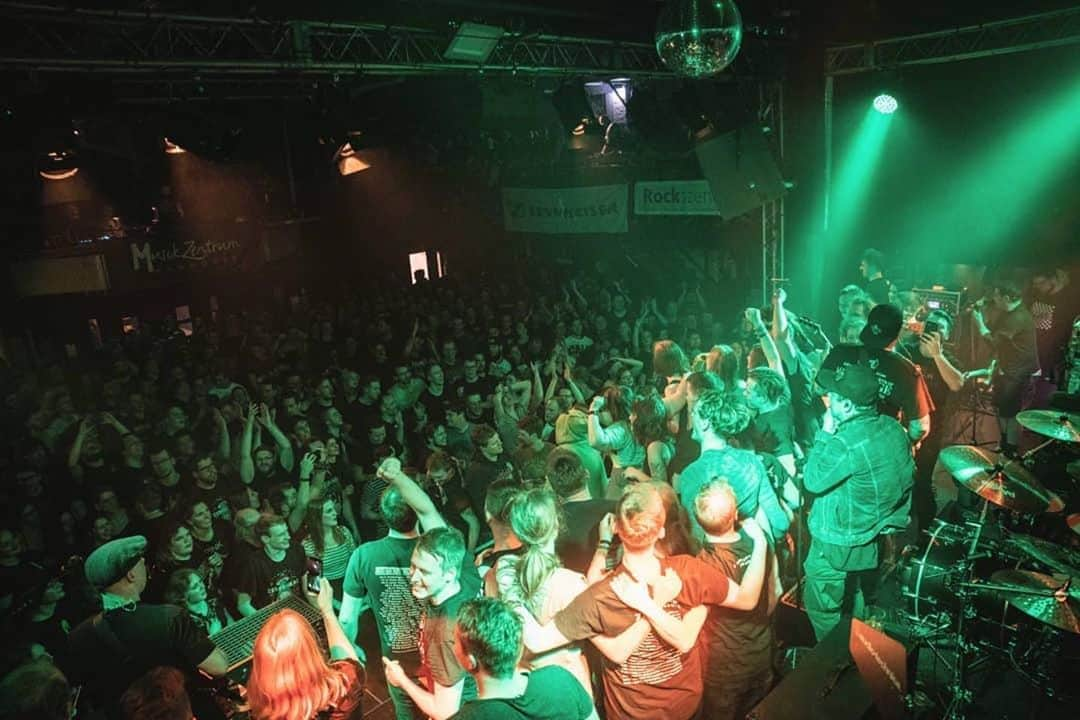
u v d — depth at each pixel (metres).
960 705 3.63
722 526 2.95
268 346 10.55
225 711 3.04
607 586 2.73
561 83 9.16
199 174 12.95
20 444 6.95
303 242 14.35
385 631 3.44
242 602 4.56
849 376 3.54
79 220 11.46
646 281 13.97
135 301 11.89
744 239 12.89
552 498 2.91
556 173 14.12
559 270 13.88
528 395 7.65
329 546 5.15
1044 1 7.67
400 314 11.78
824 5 8.98
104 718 2.87
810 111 9.26
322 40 6.08
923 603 4.05
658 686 2.85
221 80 6.59
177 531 4.58
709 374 3.90
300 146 14.16
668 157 12.69
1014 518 4.88
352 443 6.99
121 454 6.41
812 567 3.78
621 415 5.09
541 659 2.80
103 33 5.06
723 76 8.61
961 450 4.30
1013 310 7.70
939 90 12.38
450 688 2.92
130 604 3.18
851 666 3.16
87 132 10.79
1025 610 3.44
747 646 3.14
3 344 10.31
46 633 4.32
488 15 6.98
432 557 2.83
